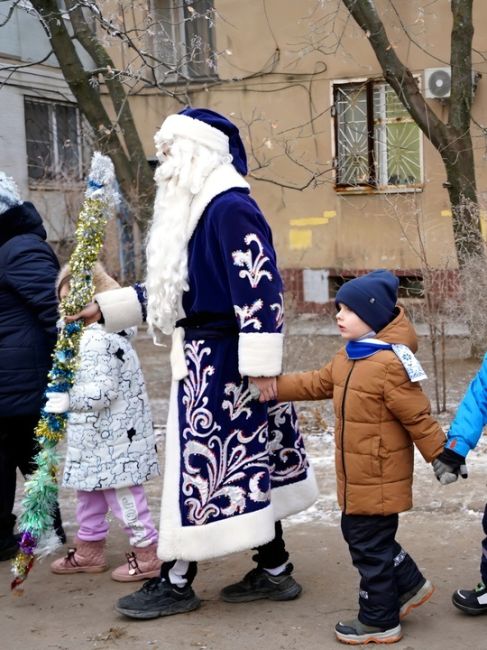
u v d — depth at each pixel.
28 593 4.05
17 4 7.87
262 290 3.38
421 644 3.32
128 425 4.11
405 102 9.45
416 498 5.05
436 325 7.59
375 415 3.29
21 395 4.33
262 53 14.12
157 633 3.53
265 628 3.53
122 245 12.13
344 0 9.32
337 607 3.70
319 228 14.29
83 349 4.03
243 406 3.51
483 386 3.29
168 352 12.08
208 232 3.46
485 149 10.79
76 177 14.66
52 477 3.84
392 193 12.82
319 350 10.10
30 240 4.38
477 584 3.78
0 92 14.37
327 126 14.02
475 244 7.88
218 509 3.48
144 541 4.15
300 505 3.75
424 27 12.42
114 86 9.79
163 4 13.40
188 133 3.56
